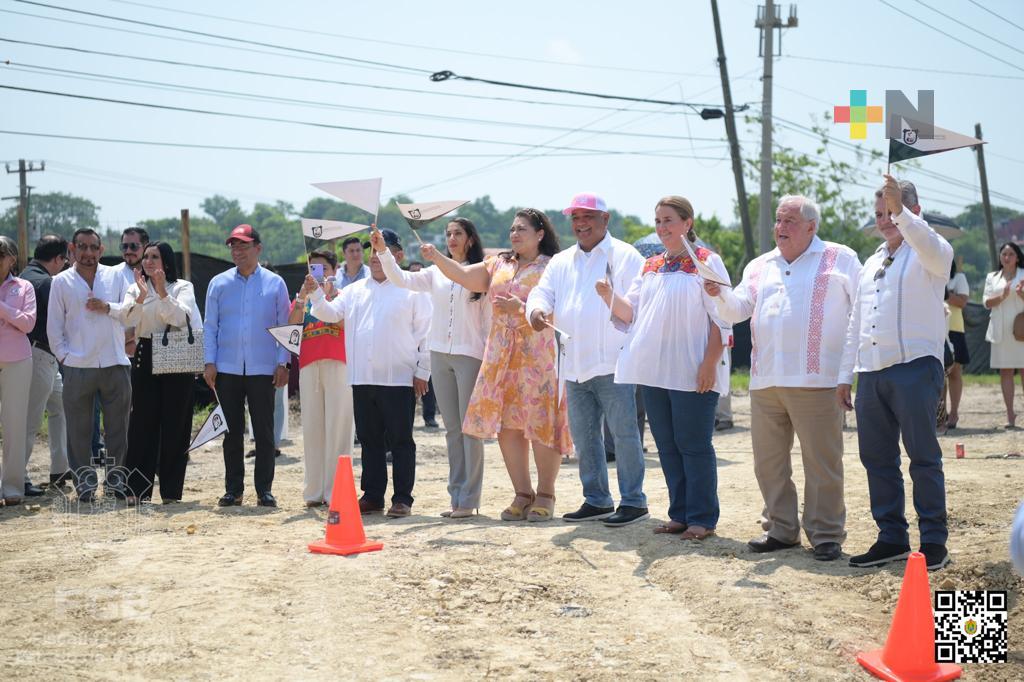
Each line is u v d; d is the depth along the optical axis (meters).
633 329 6.60
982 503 7.18
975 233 91.88
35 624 5.14
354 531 6.38
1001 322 12.90
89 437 8.51
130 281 8.69
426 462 11.48
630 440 6.99
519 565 6.05
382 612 5.31
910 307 5.55
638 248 11.05
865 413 5.72
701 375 6.33
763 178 22.00
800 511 7.48
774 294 6.01
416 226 7.46
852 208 38.38
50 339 8.41
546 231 7.36
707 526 6.52
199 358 8.30
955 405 13.21
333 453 8.15
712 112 25.11
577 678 4.55
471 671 4.62
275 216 96.19
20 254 16.70
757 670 4.62
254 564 6.09
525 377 7.12
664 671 4.61
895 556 5.69
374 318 7.55
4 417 8.41
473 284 7.25
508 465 7.40
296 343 7.96
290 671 4.59
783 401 5.96
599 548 6.39
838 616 5.10
